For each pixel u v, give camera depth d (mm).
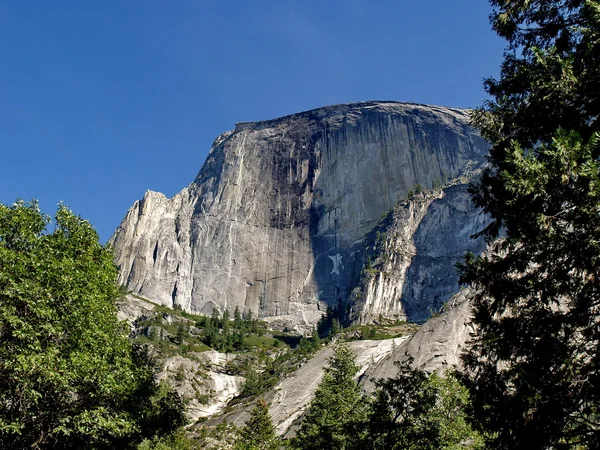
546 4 17250
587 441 13016
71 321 23297
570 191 13609
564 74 14805
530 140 16562
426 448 25844
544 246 14094
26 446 23000
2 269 22438
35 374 21734
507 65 18297
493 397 14508
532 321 14516
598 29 15055
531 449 13258
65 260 24234
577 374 13234
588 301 13656
